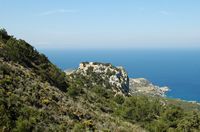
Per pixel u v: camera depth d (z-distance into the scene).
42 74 46.72
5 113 24.94
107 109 56.25
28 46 54.00
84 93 57.03
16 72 37.62
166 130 55.28
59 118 31.05
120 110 59.72
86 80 105.06
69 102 39.94
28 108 28.34
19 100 29.41
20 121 25.14
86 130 31.48
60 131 27.95
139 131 44.31
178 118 61.91
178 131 55.34
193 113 63.06
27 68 44.97
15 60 43.81
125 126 43.28
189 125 57.22
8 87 31.20
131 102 68.81
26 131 24.56
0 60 39.16
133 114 59.66
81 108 40.09
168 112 62.66
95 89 80.81
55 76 51.03
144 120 59.62
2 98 27.34
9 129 23.83
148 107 66.06
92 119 37.19
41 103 32.50
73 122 31.73
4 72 34.81
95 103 54.53
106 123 38.25
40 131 25.81
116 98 77.12
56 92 41.59
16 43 49.19
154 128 54.78
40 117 28.12
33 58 51.66
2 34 50.53
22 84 34.66
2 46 44.41
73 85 53.91
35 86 36.81
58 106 34.62
